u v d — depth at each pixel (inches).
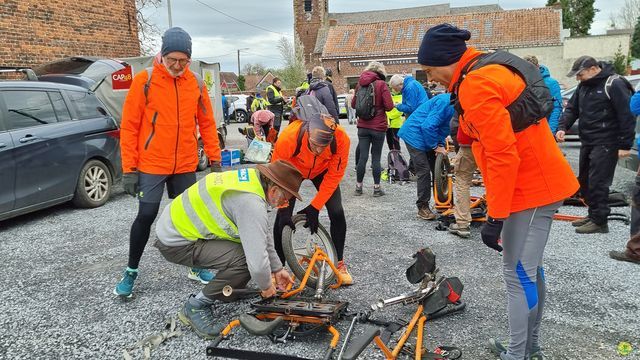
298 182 111.0
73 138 242.5
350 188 300.8
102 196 262.7
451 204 223.3
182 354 114.7
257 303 121.3
